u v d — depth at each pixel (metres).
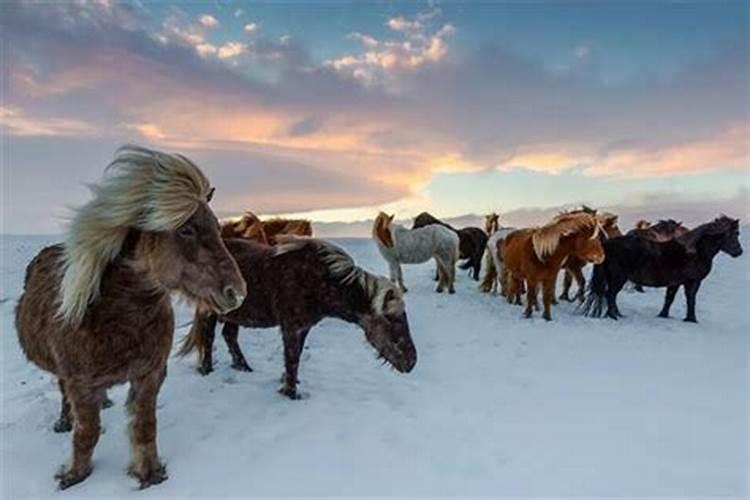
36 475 3.74
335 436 4.47
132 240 3.32
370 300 5.23
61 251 3.74
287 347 5.36
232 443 4.28
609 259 10.45
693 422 4.87
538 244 9.77
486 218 16.73
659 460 4.05
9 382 6.15
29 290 3.80
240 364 6.19
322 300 5.29
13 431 4.44
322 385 5.83
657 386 6.04
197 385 5.56
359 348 7.51
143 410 3.61
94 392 3.50
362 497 3.51
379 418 4.90
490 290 12.75
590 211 13.48
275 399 5.29
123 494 3.50
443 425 4.78
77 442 3.58
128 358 3.39
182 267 3.32
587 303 10.85
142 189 3.20
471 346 7.98
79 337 3.29
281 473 3.82
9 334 8.69
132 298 3.35
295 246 5.40
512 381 6.23
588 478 3.76
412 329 8.95
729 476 3.79
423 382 6.14
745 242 27.23
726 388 5.96
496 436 4.53
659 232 13.45
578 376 6.46
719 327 9.89
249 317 5.53
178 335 7.67
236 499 3.47
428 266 18.25
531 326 9.48
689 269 10.19
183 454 4.06
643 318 10.65
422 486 3.66
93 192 3.28
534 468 3.92
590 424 4.82
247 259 5.45
